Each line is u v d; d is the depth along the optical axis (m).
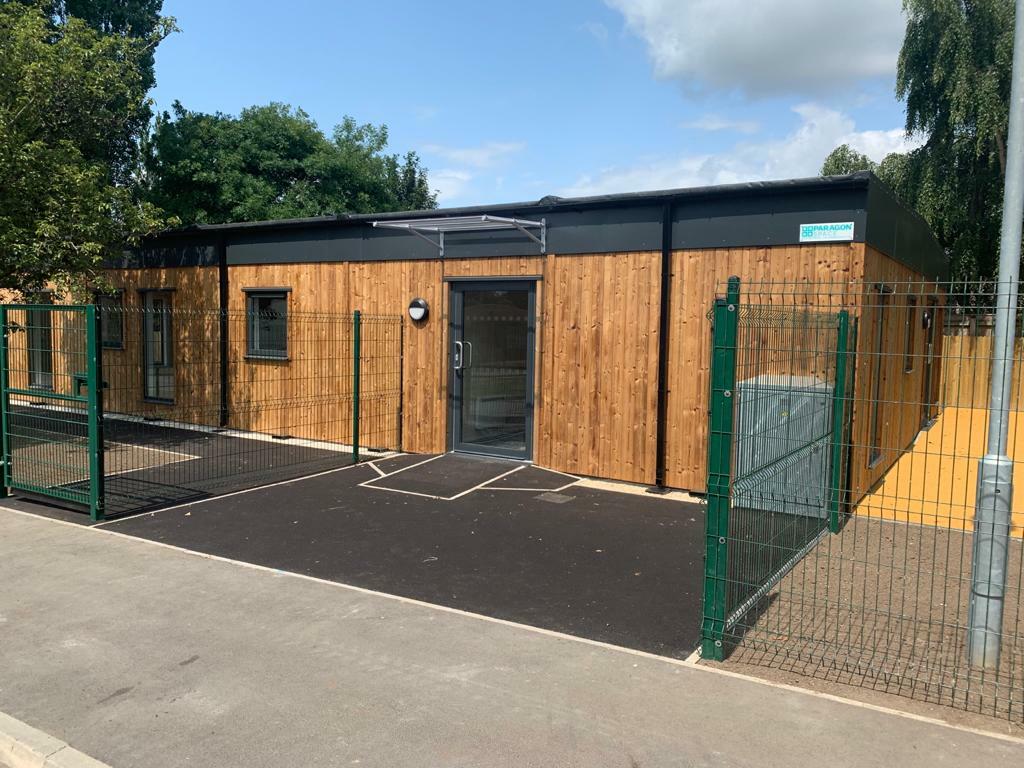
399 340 10.22
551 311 8.92
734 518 4.21
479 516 7.07
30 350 8.71
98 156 14.03
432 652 4.14
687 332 7.99
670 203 7.95
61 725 3.40
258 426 11.78
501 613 4.74
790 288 7.39
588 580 5.38
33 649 4.18
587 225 8.59
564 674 3.87
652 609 4.84
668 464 8.17
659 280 8.15
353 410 9.95
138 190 17.64
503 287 9.32
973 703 3.57
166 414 12.90
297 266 11.16
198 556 5.84
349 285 10.64
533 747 3.19
